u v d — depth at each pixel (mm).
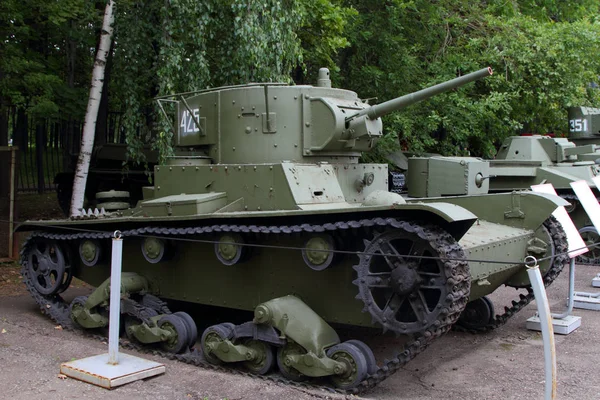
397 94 18688
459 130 18953
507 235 8609
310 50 16578
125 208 10586
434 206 6074
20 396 6289
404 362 6301
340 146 8789
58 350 8008
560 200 9281
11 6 14156
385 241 6465
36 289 10367
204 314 10703
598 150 19844
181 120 9719
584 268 15805
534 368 7766
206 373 7332
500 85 19672
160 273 9406
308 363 6762
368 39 18453
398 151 19391
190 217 7953
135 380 6898
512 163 17375
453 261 6043
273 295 8164
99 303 8953
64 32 18828
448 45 20016
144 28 13414
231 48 13258
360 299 7156
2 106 16281
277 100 8719
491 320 9680
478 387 7016
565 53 19922
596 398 6613
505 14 21359
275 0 12664
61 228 9945
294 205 7711
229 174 8367
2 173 14266
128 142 13703
